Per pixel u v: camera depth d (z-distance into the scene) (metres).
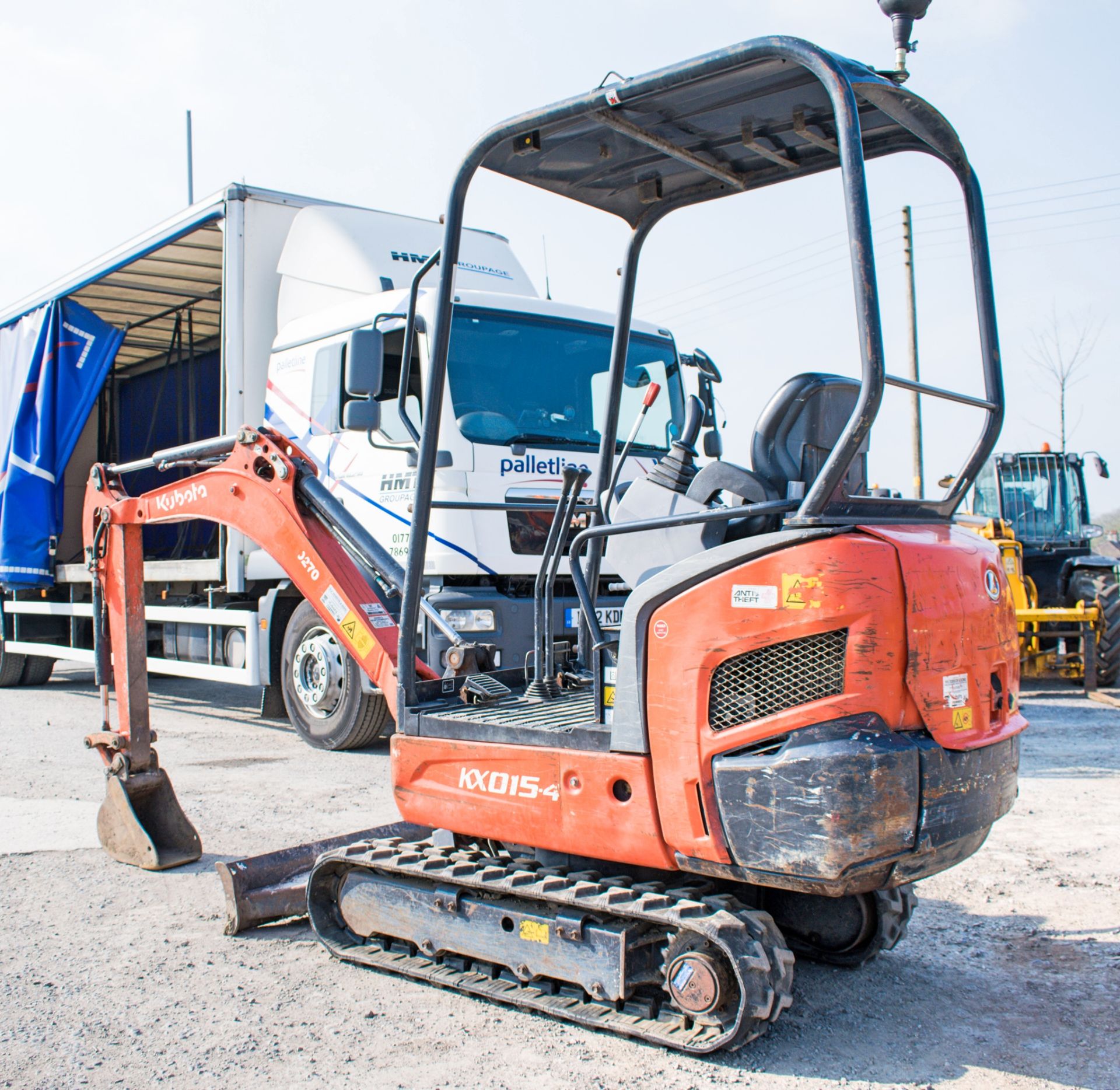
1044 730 9.25
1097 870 5.12
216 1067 3.22
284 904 4.41
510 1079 3.12
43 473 10.99
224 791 6.84
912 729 3.10
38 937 4.33
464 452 7.15
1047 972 3.95
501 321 7.57
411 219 8.99
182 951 4.19
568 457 7.60
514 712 3.89
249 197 8.76
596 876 3.59
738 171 4.04
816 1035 3.44
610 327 8.15
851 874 2.95
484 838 4.06
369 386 6.17
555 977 3.45
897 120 3.47
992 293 3.79
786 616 3.03
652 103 3.41
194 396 11.56
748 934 3.15
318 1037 3.42
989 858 5.36
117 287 10.88
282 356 8.61
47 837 5.83
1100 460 12.97
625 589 7.76
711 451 6.83
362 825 6.00
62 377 11.05
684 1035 3.20
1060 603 12.91
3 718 10.32
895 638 3.03
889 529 3.24
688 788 3.16
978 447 3.80
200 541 11.50
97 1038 3.42
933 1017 3.58
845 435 3.01
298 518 4.91
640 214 4.45
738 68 3.12
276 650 8.84
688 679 3.16
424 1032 3.45
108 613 5.71
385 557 4.71
